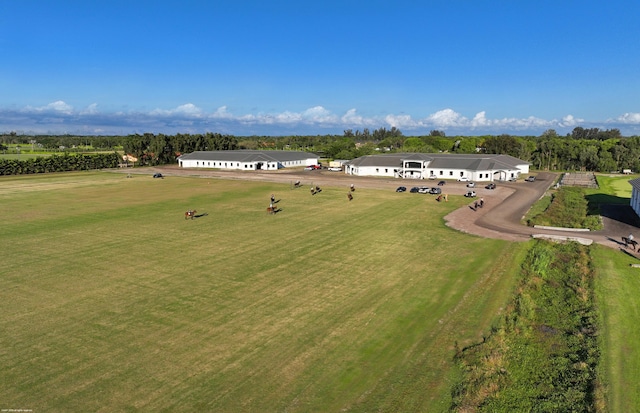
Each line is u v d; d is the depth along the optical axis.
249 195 80.50
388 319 27.70
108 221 57.09
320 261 39.59
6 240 47.06
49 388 20.52
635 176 123.06
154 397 19.83
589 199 78.62
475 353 23.34
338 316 28.12
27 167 123.31
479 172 102.69
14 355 23.50
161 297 31.33
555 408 19.69
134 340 25.11
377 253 42.00
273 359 23.03
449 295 31.55
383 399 19.72
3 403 19.31
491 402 19.94
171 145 165.50
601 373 22.05
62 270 37.22
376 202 71.31
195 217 59.72
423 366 22.33
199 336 25.55
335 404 19.38
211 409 19.00
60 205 69.69
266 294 31.83
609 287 33.38
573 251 43.06
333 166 135.75
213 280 34.75
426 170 107.94
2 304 30.16
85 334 25.86
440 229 51.78
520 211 63.56
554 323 28.30
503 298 31.08
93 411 18.84
